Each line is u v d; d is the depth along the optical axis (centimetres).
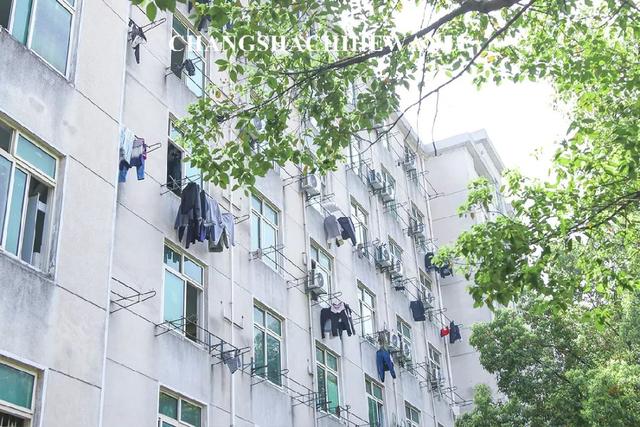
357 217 2680
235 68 1206
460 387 3212
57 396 1138
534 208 1345
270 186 2075
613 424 2036
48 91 1288
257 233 1969
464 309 3347
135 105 1614
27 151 1229
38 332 1141
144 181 1569
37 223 1223
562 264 1833
